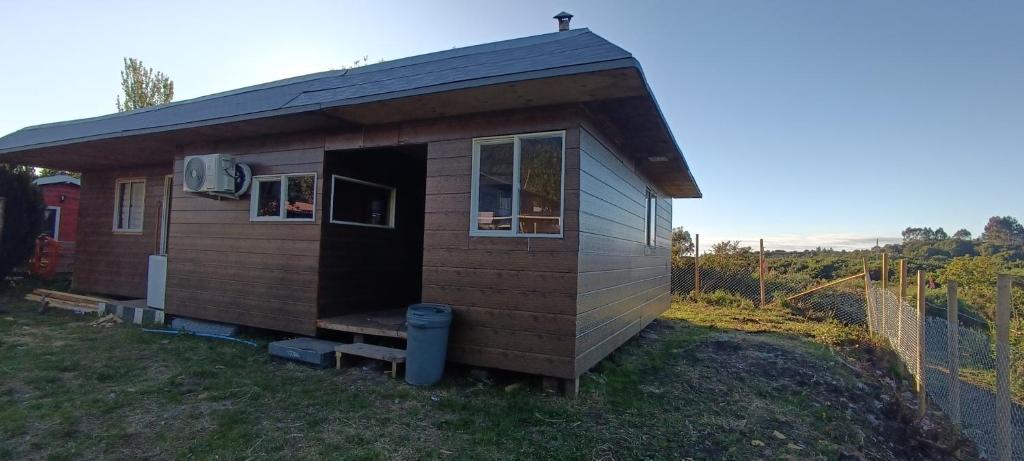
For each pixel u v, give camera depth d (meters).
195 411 3.70
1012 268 12.88
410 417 3.72
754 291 13.05
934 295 10.42
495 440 3.36
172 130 6.07
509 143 4.66
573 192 4.27
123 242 9.23
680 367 5.82
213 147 6.75
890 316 7.50
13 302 8.66
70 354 5.21
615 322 5.68
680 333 8.32
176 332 6.47
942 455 3.96
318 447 3.14
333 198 5.98
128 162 8.95
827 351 7.16
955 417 4.27
